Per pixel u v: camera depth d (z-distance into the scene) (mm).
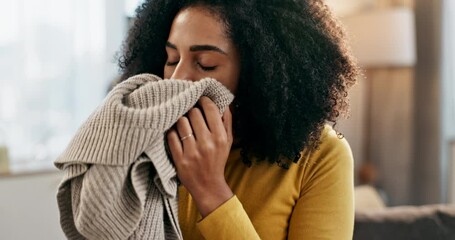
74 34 2225
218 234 731
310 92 833
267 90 804
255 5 809
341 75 896
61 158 704
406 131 2811
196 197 739
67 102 2240
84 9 2242
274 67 806
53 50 2189
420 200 2809
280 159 835
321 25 876
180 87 720
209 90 745
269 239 821
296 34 833
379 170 2918
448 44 2689
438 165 2723
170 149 724
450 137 2754
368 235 1341
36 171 2072
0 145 2055
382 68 2861
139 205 667
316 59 845
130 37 962
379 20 2443
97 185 649
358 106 2811
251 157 849
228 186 785
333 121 896
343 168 842
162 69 931
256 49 793
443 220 1388
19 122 2160
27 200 2062
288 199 831
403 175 2838
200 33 765
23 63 2137
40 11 2146
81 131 704
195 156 723
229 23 773
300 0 866
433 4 2678
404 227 1360
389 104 2857
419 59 2762
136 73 942
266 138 827
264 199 831
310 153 850
